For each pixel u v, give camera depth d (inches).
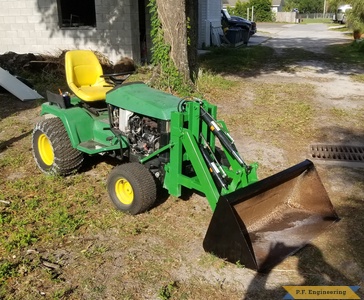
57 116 189.6
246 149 234.2
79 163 191.3
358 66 534.0
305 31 1235.2
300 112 305.1
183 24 310.5
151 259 135.7
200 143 154.7
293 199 157.8
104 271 129.3
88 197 174.1
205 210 167.2
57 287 121.9
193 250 140.9
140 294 119.8
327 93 373.1
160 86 317.7
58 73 408.5
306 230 148.6
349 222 159.5
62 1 510.0
